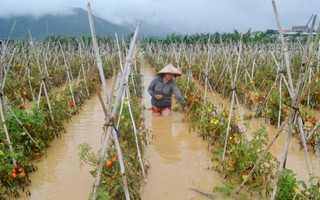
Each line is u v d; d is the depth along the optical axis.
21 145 5.36
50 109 6.77
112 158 4.44
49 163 5.48
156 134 6.99
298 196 3.59
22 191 4.55
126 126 5.73
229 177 4.76
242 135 5.76
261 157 4.06
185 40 26.73
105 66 16.53
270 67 12.97
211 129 6.30
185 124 7.71
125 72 3.60
